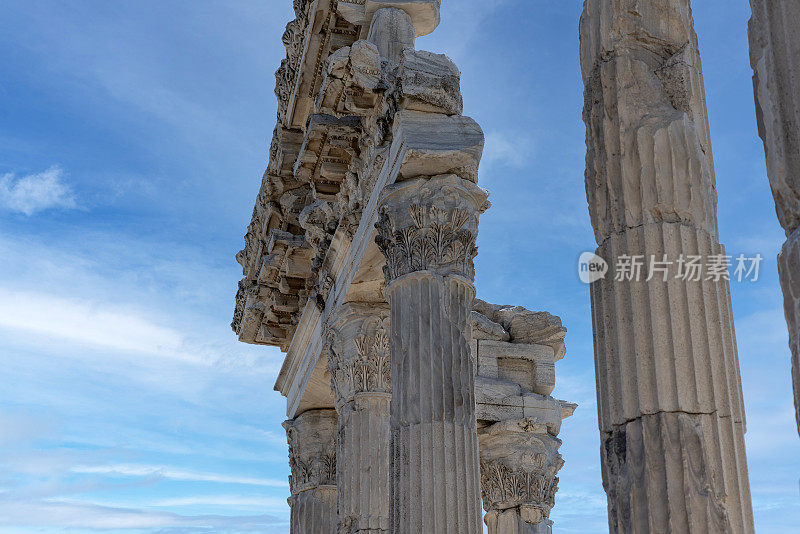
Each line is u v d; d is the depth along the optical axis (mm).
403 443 15320
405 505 14945
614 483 8805
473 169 16719
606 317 9242
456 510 14750
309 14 21094
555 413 24922
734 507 8258
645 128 9453
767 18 7066
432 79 16797
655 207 9219
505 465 23984
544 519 23766
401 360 15883
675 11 10016
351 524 19234
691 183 9273
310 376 24172
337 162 20203
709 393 8617
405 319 16062
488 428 24375
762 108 7020
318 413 25547
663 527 8266
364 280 19891
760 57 7090
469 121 16891
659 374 8695
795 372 6340
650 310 8906
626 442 8734
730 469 8391
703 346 8766
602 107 9867
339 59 17688
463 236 16375
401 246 16453
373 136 18328
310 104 22594
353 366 20109
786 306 6508
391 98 17141
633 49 9961
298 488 25297
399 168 16609
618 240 9352
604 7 10141
